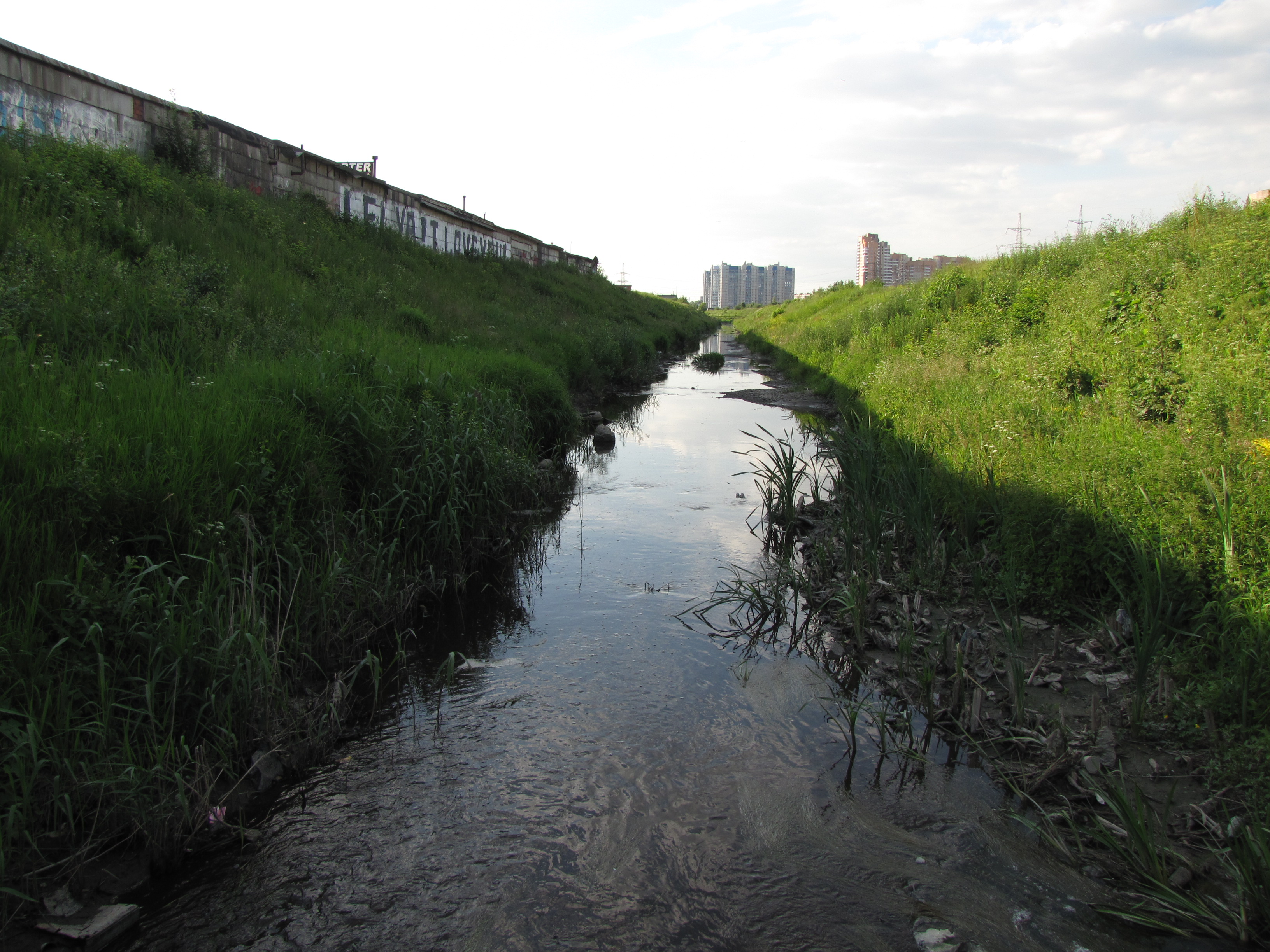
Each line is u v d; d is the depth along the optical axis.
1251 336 7.55
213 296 8.33
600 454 11.44
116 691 3.37
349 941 2.72
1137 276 10.87
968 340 13.73
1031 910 2.88
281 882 3.00
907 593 5.71
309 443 5.70
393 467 6.23
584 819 3.39
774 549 7.12
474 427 7.29
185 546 4.26
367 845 3.21
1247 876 2.76
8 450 3.98
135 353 6.39
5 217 7.74
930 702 4.18
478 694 4.48
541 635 5.32
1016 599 5.26
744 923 2.83
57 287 7.05
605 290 39.72
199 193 12.14
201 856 3.13
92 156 10.26
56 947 2.62
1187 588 4.52
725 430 13.56
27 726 3.01
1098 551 5.07
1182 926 2.77
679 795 3.57
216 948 2.69
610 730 4.11
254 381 6.36
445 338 12.37
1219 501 4.69
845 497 7.65
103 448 4.38
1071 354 9.46
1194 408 6.50
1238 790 3.29
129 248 8.74
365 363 7.55
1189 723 3.74
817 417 14.99
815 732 4.12
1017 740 3.78
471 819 3.38
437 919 2.83
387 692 4.50
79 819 3.05
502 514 7.16
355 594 5.07
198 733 3.55
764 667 4.85
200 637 3.70
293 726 3.86
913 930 2.79
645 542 7.32
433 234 23.97
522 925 2.81
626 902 2.93
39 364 5.46
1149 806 3.32
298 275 11.63
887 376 13.42
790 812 3.45
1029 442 7.21
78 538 3.81
